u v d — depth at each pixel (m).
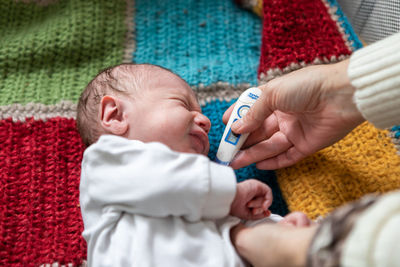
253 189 0.69
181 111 0.76
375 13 1.02
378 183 0.80
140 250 0.61
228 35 1.14
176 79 0.83
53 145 0.95
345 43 1.00
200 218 0.67
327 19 1.00
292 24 0.98
